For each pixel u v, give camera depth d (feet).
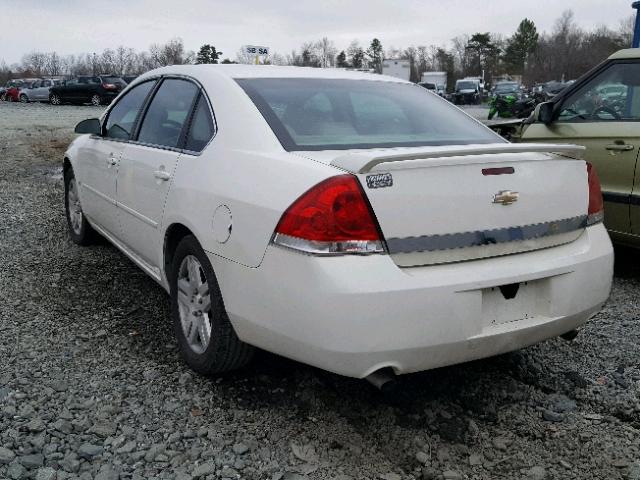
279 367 11.22
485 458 8.87
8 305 13.91
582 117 17.02
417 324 8.27
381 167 8.20
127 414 9.64
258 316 9.02
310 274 8.20
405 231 8.34
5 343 11.96
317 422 9.59
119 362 11.34
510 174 9.07
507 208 9.02
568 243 9.88
